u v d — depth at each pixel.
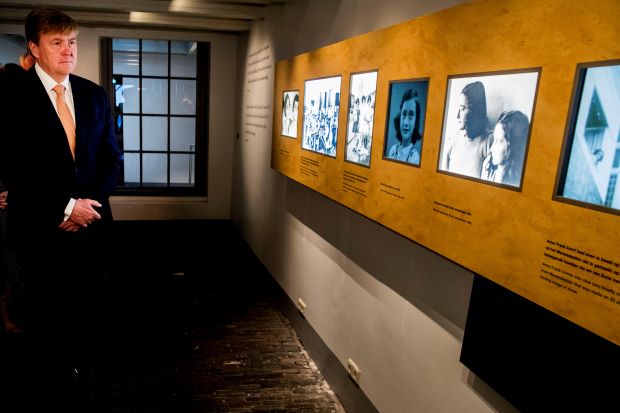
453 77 1.71
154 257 5.77
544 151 1.31
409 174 2.01
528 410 1.47
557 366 1.37
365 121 2.42
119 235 6.63
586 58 1.19
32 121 2.04
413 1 2.11
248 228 5.96
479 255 1.57
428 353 2.07
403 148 2.06
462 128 1.67
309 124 3.23
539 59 1.33
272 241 4.72
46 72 2.10
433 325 2.03
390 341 2.39
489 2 1.53
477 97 1.59
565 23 1.25
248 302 4.58
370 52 2.36
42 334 2.41
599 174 1.16
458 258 1.68
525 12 1.38
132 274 5.15
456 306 1.88
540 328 1.43
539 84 1.33
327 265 3.25
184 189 7.39
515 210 1.42
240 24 5.84
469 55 1.63
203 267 5.52
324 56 2.97
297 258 3.91
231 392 3.03
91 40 6.59
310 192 3.59
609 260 1.13
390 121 2.16
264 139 5.06
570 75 1.23
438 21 1.80
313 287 3.52
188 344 3.65
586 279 1.19
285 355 3.57
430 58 1.85
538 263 1.33
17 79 2.05
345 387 2.92
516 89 1.42
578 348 1.30
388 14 2.34
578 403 1.30
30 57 2.23
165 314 4.18
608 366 1.22
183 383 3.10
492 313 1.62
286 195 4.21
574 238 1.22
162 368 3.27
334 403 2.99
